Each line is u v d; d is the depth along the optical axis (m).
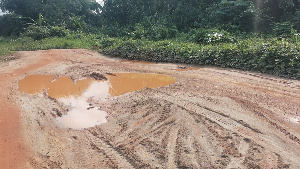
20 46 18.95
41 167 4.47
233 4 17.69
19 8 31.11
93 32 26.20
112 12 28.69
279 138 4.93
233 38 13.43
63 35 23.19
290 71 8.34
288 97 6.79
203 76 9.15
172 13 22.91
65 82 9.45
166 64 11.34
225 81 8.42
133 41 14.52
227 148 4.68
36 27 24.12
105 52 14.87
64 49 17.25
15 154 4.89
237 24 17.31
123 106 6.86
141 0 26.73
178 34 18.23
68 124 6.06
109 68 11.20
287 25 14.27
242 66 9.69
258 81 8.18
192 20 20.83
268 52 8.98
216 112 6.12
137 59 12.78
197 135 5.17
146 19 23.14
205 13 20.78
